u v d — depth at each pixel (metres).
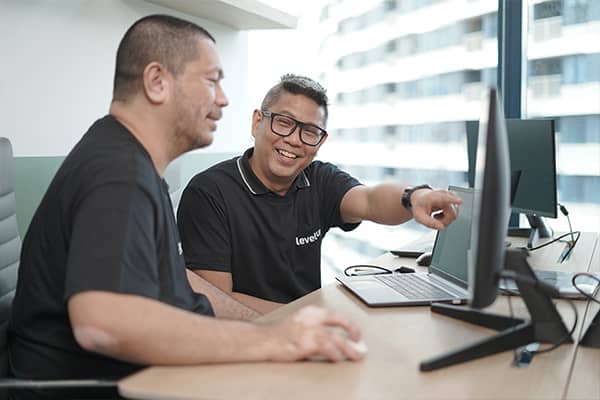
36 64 2.50
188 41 1.31
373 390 0.92
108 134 1.25
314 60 4.36
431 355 1.08
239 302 1.71
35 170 2.50
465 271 1.50
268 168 1.93
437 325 1.26
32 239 1.25
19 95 2.44
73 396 1.17
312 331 1.05
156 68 1.28
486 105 1.01
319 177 2.12
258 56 4.11
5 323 1.42
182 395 0.89
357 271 1.87
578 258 1.98
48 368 1.21
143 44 1.29
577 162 3.11
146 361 1.00
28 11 2.46
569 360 1.05
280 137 1.90
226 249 1.90
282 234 1.95
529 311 1.14
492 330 1.22
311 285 2.04
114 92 1.34
